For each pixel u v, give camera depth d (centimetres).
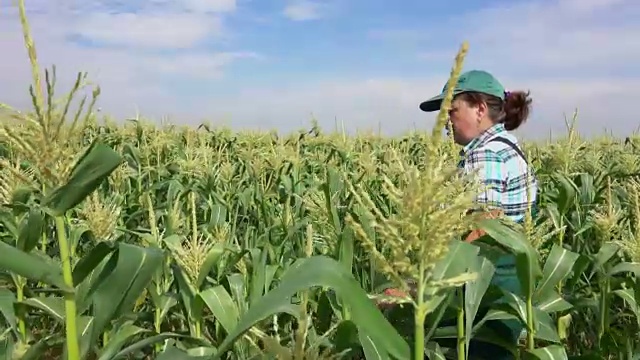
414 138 1703
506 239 335
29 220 335
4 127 255
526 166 472
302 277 261
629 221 541
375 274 459
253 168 993
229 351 405
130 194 902
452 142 346
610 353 521
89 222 433
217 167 1135
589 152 1337
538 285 371
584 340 565
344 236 389
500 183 450
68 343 293
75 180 276
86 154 273
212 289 364
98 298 301
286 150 1216
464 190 289
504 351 450
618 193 737
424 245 242
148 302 531
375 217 255
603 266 468
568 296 468
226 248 438
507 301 370
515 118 483
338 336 318
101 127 1677
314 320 469
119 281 297
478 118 477
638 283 416
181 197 739
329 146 1570
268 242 586
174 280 486
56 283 284
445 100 223
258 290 412
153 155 1254
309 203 526
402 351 265
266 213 795
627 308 541
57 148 262
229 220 799
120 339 340
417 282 260
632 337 504
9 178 443
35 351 335
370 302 264
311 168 1252
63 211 285
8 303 405
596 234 569
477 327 370
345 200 638
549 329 371
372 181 890
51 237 659
